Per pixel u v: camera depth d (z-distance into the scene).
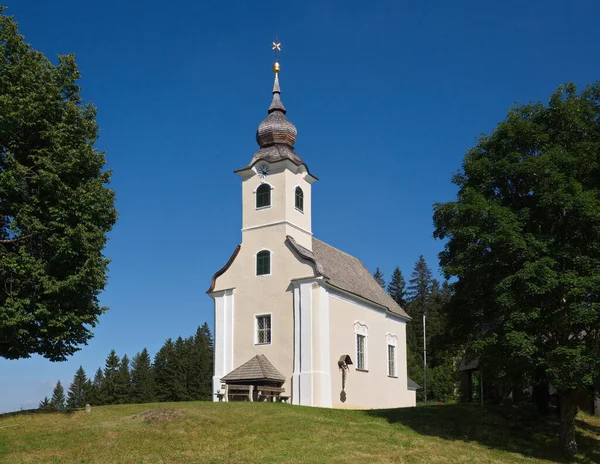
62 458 24.28
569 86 33.25
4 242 31.25
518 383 32.84
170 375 101.44
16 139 31.53
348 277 51.50
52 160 31.38
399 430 32.69
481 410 37.97
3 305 29.94
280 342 43.84
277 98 50.50
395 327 55.97
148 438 27.48
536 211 30.97
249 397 40.22
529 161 30.64
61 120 32.91
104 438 27.08
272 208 46.50
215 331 46.75
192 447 26.78
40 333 31.38
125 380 104.38
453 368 92.44
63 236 30.83
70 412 32.22
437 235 34.56
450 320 34.81
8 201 30.89
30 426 28.34
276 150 47.94
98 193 32.22
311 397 41.62
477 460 28.02
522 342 27.84
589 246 29.45
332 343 44.38
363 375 48.38
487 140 34.44
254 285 45.84
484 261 31.19
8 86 31.45
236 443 27.69
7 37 33.00
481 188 33.09
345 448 27.77
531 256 29.27
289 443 28.08
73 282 30.23
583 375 27.41
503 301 28.75
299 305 43.56
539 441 32.78
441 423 34.91
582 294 27.81
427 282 120.25
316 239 53.53
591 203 28.72
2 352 31.75
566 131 32.31
